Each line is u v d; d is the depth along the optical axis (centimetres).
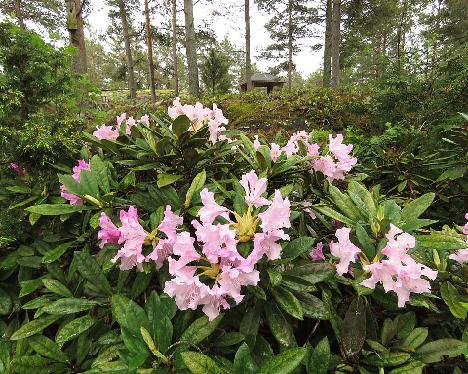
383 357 59
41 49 97
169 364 54
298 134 119
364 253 60
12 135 92
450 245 60
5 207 97
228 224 56
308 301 64
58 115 100
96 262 74
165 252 64
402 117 194
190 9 551
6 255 91
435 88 183
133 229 61
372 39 859
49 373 67
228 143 97
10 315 83
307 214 90
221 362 58
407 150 141
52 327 83
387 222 61
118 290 70
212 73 671
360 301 62
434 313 70
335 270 65
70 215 83
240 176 99
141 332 53
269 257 56
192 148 82
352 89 372
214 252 53
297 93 384
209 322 59
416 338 63
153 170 94
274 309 63
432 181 123
